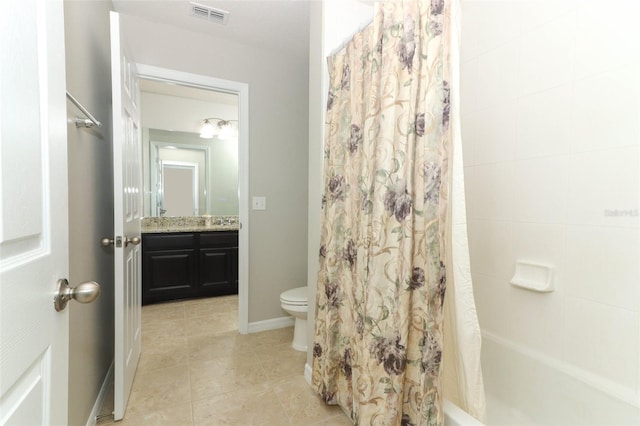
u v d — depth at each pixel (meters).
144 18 2.07
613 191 1.11
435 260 1.01
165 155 3.60
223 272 3.33
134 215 1.79
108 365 1.68
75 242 1.14
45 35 0.58
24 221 0.49
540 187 1.36
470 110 1.71
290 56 2.56
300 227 2.64
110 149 1.74
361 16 1.67
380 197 1.09
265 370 1.84
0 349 0.42
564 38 1.26
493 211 1.58
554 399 1.27
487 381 1.57
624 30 1.08
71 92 1.12
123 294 1.41
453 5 0.97
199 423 1.38
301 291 2.25
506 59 1.50
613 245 1.12
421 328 1.04
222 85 2.32
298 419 1.42
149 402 1.52
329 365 1.43
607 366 1.13
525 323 1.42
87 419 1.29
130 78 1.69
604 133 1.14
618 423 1.07
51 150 0.60
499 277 1.55
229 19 2.08
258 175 2.47
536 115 1.37
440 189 1.01
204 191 3.80
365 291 1.16
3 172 0.44
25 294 0.49
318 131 1.67
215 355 2.03
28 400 0.50
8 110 0.45
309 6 1.94
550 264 1.32
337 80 1.48
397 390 1.04
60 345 0.63
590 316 1.18
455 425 0.95
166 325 2.54
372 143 1.17
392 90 1.07
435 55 1.00
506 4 1.50
